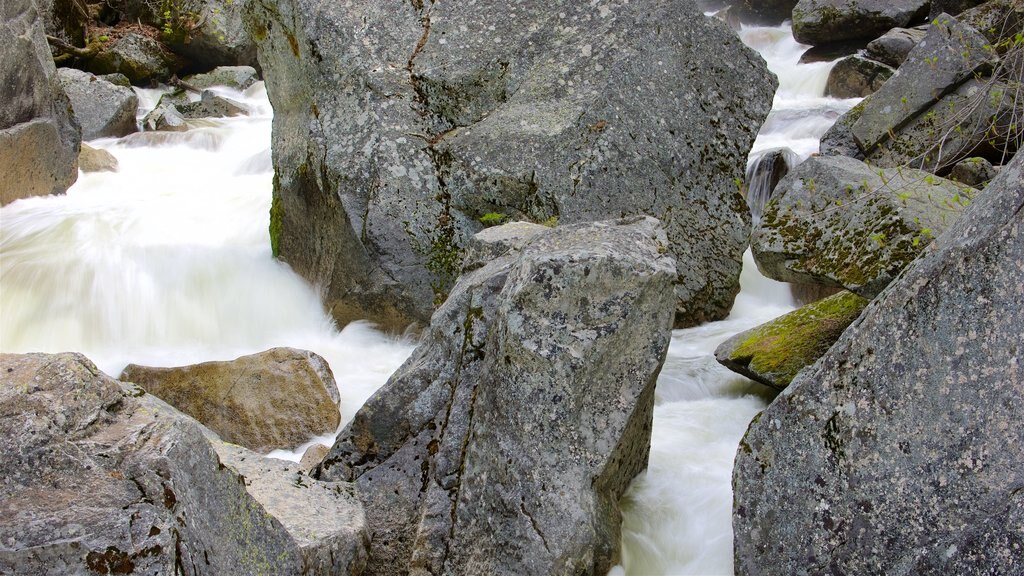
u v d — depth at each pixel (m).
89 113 12.83
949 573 2.91
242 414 5.18
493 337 3.50
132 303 6.84
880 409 3.10
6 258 7.18
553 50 6.63
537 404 3.32
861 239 4.86
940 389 3.00
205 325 6.89
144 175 10.68
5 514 2.41
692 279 6.49
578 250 3.37
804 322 5.27
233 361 5.36
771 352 5.10
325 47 6.69
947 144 7.66
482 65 6.64
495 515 3.35
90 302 6.83
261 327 6.94
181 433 2.64
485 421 3.43
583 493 3.32
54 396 2.59
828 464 3.19
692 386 5.30
